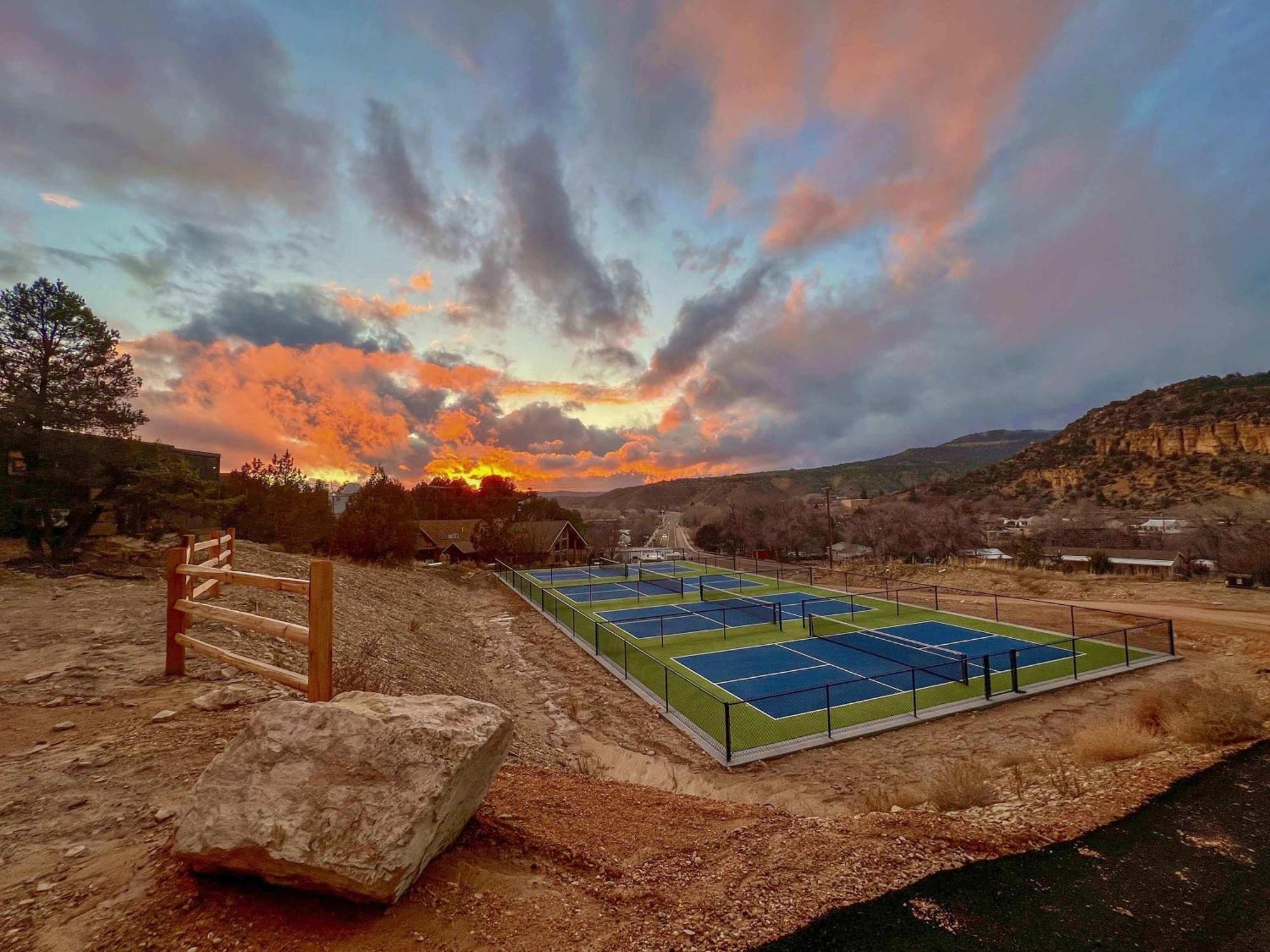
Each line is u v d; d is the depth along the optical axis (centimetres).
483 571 4566
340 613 1512
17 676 733
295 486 3500
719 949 334
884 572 4269
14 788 456
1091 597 2944
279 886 329
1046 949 356
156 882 336
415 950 303
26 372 1584
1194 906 410
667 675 1493
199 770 502
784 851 471
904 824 537
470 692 1385
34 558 1580
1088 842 509
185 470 1828
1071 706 1404
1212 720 862
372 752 360
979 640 2189
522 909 355
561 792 584
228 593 1288
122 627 981
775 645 2195
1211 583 3017
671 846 473
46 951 279
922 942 354
